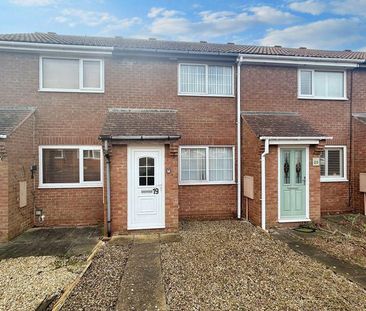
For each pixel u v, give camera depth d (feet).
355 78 31.91
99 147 27.22
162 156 23.47
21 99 26.27
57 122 26.68
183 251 18.45
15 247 20.08
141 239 21.42
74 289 13.24
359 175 30.45
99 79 27.71
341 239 21.35
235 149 29.50
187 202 28.48
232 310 11.26
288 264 16.21
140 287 13.42
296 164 25.86
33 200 25.90
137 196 23.21
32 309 11.67
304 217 25.82
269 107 30.25
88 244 20.83
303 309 11.32
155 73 28.45
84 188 26.84
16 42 24.98
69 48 25.91
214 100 29.30
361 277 14.60
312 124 31.09
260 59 29.04
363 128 29.94
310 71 31.24
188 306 11.59
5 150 20.93
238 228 24.70
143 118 25.84
